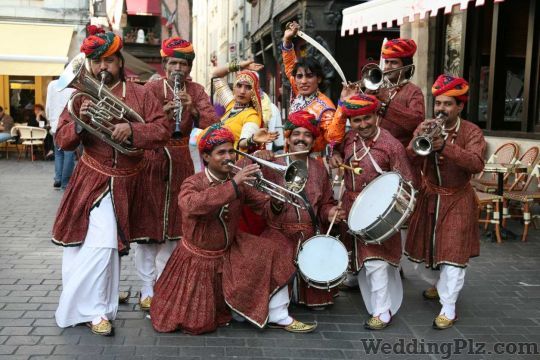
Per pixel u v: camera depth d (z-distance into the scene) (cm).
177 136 404
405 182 388
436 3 698
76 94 356
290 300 444
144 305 428
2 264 538
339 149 438
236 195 364
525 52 864
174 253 397
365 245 409
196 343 377
